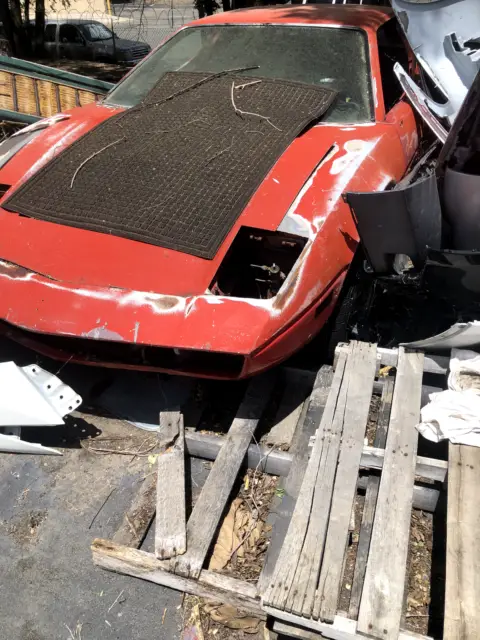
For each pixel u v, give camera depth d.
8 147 2.80
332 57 3.11
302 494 1.84
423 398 2.42
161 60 3.45
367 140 2.65
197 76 3.12
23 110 4.77
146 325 2.01
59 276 2.17
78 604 1.82
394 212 2.09
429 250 2.23
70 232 2.27
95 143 2.70
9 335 2.37
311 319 2.15
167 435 2.24
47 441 2.41
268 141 2.57
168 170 2.47
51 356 2.34
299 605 1.53
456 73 2.93
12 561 1.94
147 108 2.93
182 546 1.78
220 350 1.95
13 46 10.84
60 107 4.75
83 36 11.82
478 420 1.97
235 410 2.57
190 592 1.80
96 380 2.70
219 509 1.93
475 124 2.18
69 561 1.95
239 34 3.38
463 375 2.23
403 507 1.78
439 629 1.76
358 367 2.36
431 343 2.38
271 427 2.47
